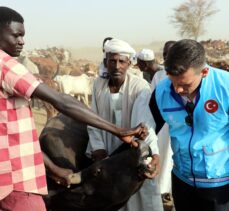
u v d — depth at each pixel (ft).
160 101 9.82
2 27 8.89
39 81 8.75
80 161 11.28
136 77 12.03
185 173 9.93
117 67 11.62
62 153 10.94
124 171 10.11
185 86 8.98
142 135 9.71
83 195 10.41
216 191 9.62
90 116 8.86
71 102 8.71
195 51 8.64
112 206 10.70
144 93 11.62
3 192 8.69
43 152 10.96
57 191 10.66
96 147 11.37
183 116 9.59
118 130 9.27
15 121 8.70
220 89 9.14
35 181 8.91
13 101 8.68
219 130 9.40
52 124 11.58
